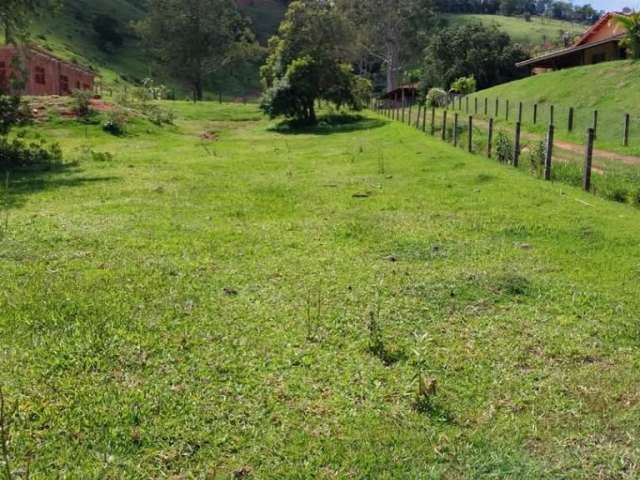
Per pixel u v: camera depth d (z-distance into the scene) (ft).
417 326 18.43
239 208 35.04
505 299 20.71
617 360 16.39
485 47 189.98
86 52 233.14
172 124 100.07
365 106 137.69
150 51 219.00
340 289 21.47
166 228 29.84
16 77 66.18
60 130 79.71
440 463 11.91
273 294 20.90
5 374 14.92
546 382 15.08
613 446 12.51
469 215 32.71
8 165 52.70
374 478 11.44
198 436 12.56
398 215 33.14
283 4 395.14
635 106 80.94
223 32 208.33
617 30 134.41
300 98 107.24
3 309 18.92
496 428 13.05
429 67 195.00
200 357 16.07
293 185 42.65
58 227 29.73
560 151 61.98
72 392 14.15
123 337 17.12
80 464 11.63
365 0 201.98
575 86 101.96
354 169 50.44
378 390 14.56
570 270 23.75
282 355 16.29
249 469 11.64
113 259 24.58
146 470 11.53
